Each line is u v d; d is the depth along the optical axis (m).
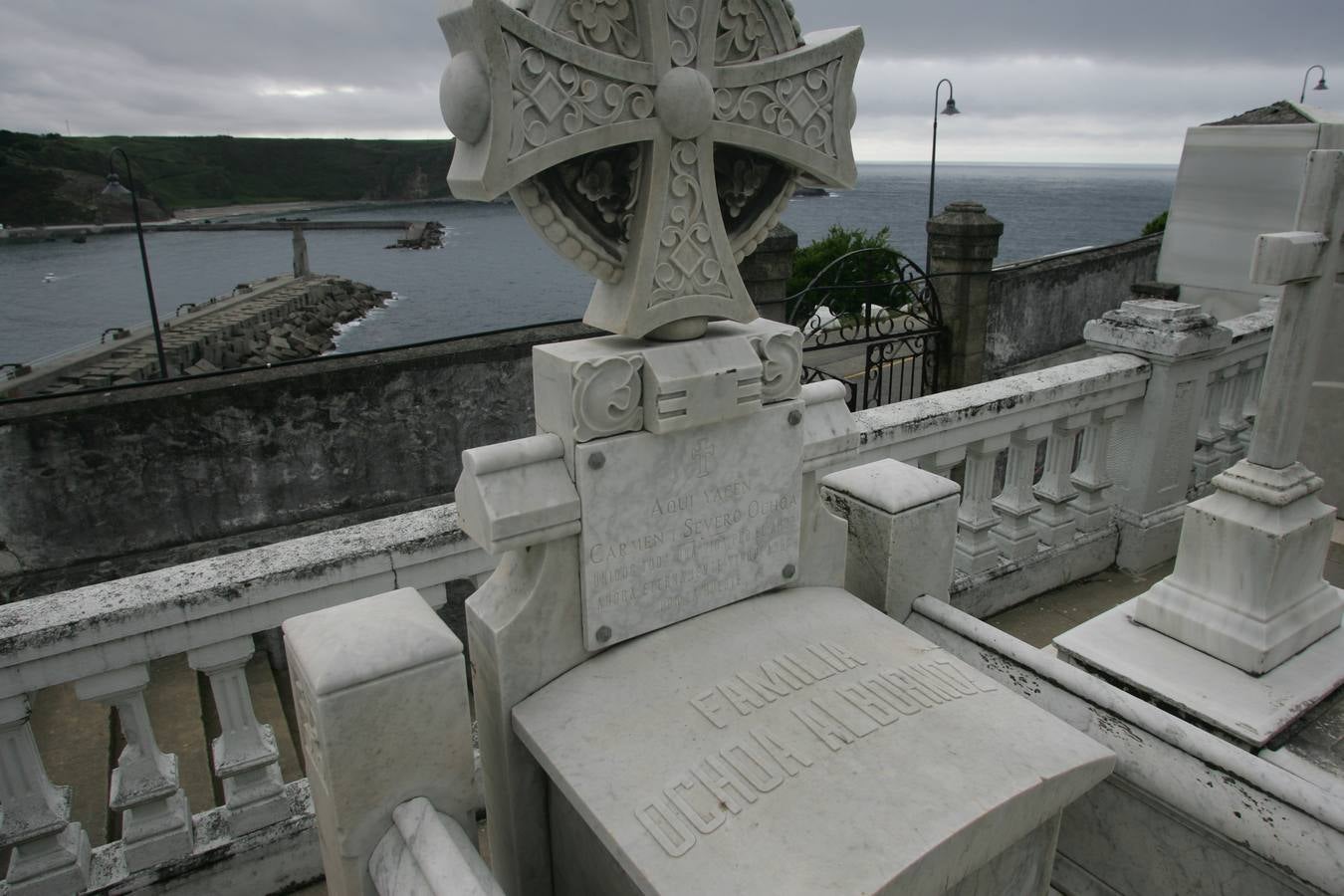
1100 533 4.48
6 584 5.47
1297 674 2.97
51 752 4.04
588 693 1.90
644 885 1.46
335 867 1.89
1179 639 3.18
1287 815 1.91
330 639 1.70
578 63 1.64
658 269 1.87
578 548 1.91
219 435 5.89
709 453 2.02
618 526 1.92
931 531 2.54
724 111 1.86
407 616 1.79
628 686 1.90
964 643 2.48
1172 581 3.25
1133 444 4.43
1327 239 2.71
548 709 1.87
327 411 6.20
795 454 2.19
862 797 1.59
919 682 1.92
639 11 1.71
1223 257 7.04
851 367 10.78
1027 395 3.91
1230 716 2.79
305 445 6.20
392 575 2.88
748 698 1.85
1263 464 3.01
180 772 4.04
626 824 1.56
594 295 2.05
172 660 5.05
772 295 7.51
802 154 2.01
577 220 1.81
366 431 6.39
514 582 1.96
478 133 1.63
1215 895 2.10
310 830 2.71
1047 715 1.84
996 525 4.31
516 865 2.11
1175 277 7.40
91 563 5.71
